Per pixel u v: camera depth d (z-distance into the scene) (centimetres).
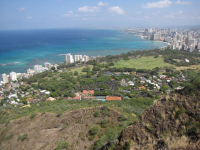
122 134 2620
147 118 2456
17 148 4594
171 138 2092
